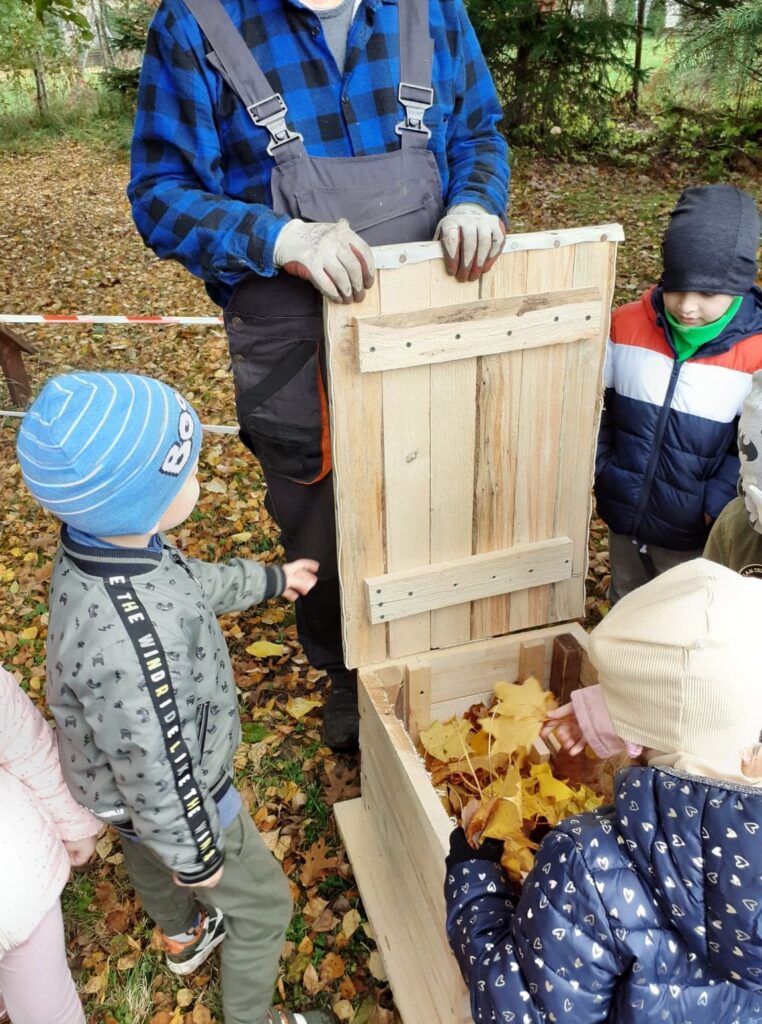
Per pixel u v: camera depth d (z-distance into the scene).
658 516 2.18
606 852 1.13
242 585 1.66
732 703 1.11
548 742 1.88
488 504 1.86
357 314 1.55
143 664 1.26
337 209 1.67
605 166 8.82
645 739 1.19
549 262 1.62
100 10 17.58
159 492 1.28
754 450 1.56
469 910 1.33
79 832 1.51
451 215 1.57
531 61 8.61
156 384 1.28
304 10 1.56
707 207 1.85
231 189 1.73
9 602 3.22
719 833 1.05
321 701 2.66
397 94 1.67
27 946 1.42
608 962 1.11
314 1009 1.87
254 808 2.35
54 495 1.22
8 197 10.82
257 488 3.86
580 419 1.83
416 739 2.08
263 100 1.61
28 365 5.39
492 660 2.07
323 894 2.12
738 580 1.18
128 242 8.46
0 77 16.34
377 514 1.77
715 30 4.34
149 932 2.05
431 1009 1.76
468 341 1.62
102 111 15.10
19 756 1.42
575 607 2.09
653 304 2.04
